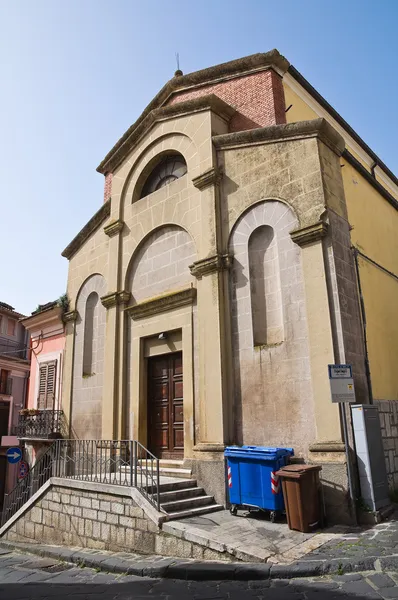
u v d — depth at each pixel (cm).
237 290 1017
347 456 755
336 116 1473
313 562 564
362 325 925
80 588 621
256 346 955
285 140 1007
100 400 1348
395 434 962
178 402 1138
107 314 1345
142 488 819
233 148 1106
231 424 954
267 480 768
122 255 1367
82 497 927
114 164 1482
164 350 1180
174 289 1177
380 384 945
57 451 1160
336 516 745
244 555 608
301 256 912
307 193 938
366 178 1195
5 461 2586
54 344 1642
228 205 1081
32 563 826
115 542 822
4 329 3150
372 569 542
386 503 770
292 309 909
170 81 1398
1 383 2920
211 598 523
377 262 1125
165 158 1336
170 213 1227
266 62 1215
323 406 817
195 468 964
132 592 577
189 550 686
